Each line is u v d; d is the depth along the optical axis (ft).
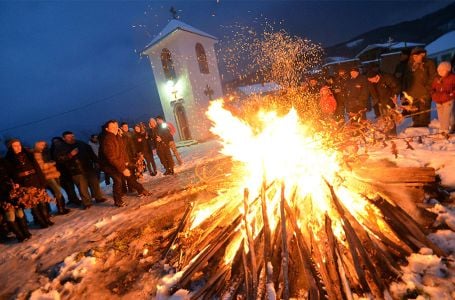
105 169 21.22
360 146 18.33
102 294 11.09
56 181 22.94
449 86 17.90
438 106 18.71
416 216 10.80
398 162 14.48
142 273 11.84
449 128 18.44
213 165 28.60
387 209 10.74
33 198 18.47
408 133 20.33
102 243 15.14
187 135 64.03
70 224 19.76
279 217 11.36
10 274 14.10
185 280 10.32
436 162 13.64
